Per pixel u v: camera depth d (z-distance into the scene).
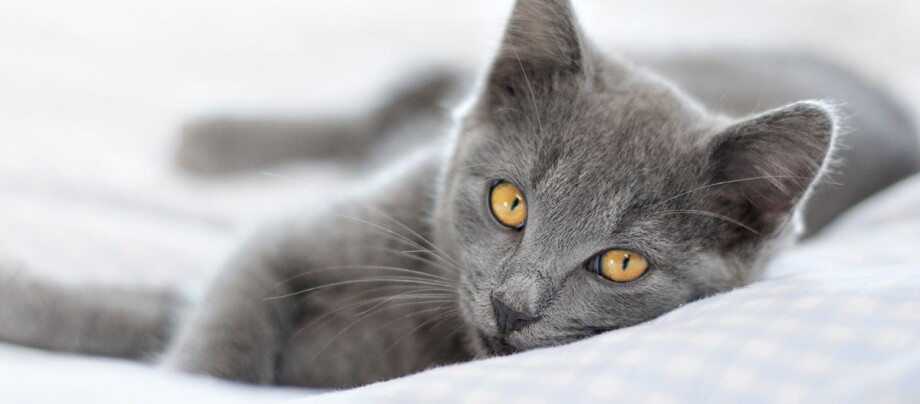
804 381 0.33
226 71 0.75
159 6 0.82
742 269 0.42
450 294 0.45
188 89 0.71
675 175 0.42
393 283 0.46
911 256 0.46
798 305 0.35
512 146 0.43
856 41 0.83
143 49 0.76
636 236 0.41
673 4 0.85
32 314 0.44
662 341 0.35
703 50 0.64
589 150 0.42
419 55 0.70
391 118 0.67
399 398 0.34
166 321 0.47
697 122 0.43
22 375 0.36
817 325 0.34
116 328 0.45
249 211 0.57
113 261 0.48
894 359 0.32
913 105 0.69
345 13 0.84
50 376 0.36
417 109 0.67
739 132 0.41
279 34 0.81
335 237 0.46
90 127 0.63
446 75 0.67
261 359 0.44
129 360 0.45
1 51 0.69
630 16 0.83
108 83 0.70
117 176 0.58
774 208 0.42
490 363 0.36
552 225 0.41
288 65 0.77
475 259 0.43
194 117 0.63
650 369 0.34
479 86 0.46
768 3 0.87
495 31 0.45
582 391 0.34
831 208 0.58
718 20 0.84
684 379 0.34
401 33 0.81
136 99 0.69
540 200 0.42
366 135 0.66
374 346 0.46
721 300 0.37
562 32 0.43
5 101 0.63
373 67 0.72
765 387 0.33
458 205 0.44
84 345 0.45
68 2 0.79
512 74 0.44
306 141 0.65
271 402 0.36
